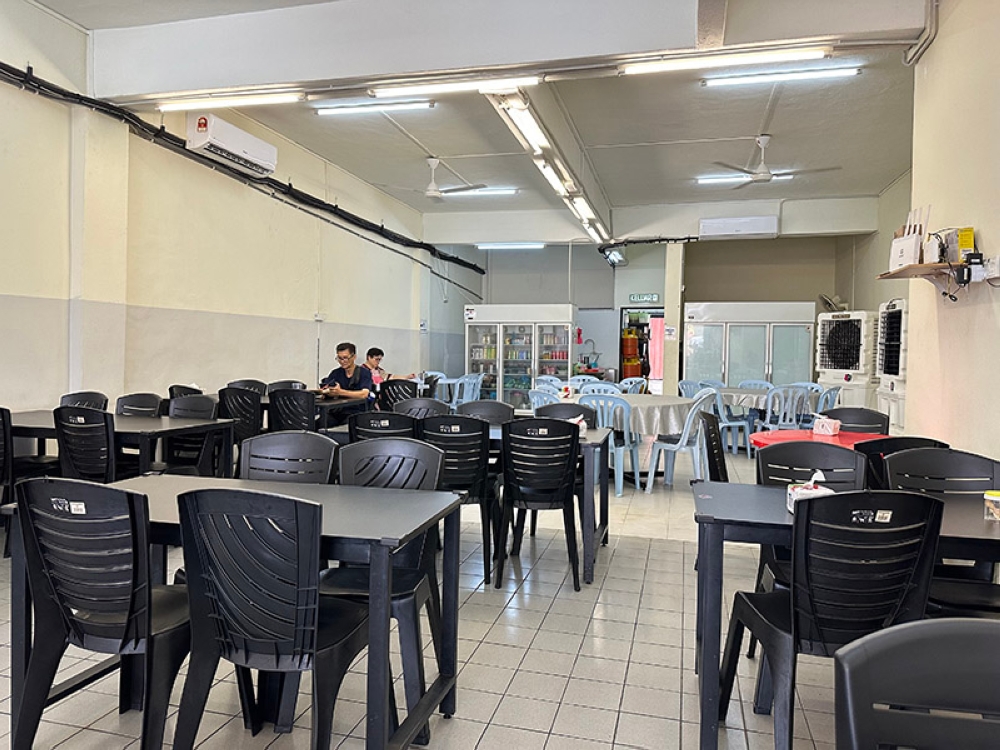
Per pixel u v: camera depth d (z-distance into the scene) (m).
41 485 1.87
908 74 5.21
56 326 4.71
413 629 2.21
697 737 2.25
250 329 6.70
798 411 7.94
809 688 2.61
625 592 3.62
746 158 7.49
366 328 9.04
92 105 4.77
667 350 10.09
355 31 4.38
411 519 2.02
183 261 5.81
